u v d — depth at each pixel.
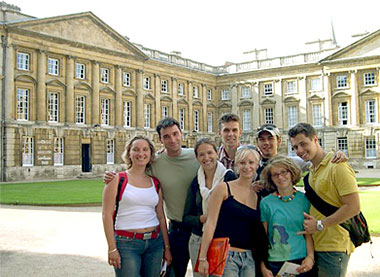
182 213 5.97
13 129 34.66
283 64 53.41
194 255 5.46
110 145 43.75
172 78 51.59
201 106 55.84
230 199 5.02
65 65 39.56
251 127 54.88
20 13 36.75
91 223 13.69
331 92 49.88
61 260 9.14
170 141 5.84
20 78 35.66
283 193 5.15
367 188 24.56
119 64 44.53
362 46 47.66
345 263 4.82
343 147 49.47
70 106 39.50
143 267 5.48
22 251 9.98
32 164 36.34
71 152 39.28
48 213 15.83
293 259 4.86
